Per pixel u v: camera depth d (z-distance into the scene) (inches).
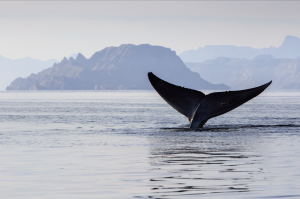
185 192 949.8
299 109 5029.5
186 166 1261.1
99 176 1131.3
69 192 959.0
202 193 939.3
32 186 1019.9
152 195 925.2
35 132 2316.7
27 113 4397.1
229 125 2508.6
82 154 1504.7
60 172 1189.1
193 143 1745.8
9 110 5162.4
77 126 2682.1
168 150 1568.7
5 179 1101.1
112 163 1321.4
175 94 1994.3
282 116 3590.1
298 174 1141.1
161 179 1088.2
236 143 1734.7
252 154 1471.5
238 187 995.3
